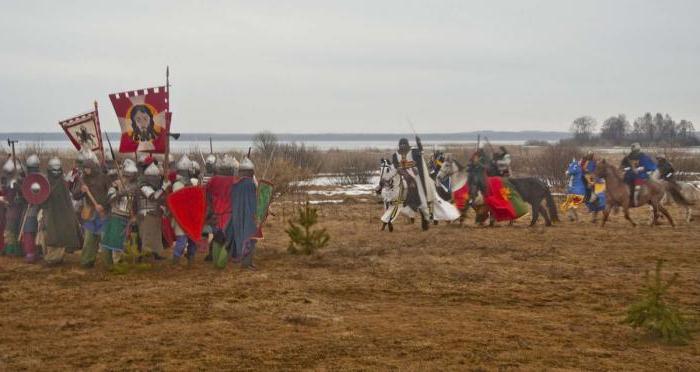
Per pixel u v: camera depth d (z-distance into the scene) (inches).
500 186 893.8
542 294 528.1
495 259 661.3
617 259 663.8
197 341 405.4
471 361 370.3
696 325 439.2
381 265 629.9
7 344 401.1
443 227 903.1
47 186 614.9
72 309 479.8
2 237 675.4
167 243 634.2
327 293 529.7
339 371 353.7
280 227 901.2
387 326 437.1
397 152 854.5
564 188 1541.6
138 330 428.8
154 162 631.2
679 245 747.4
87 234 613.6
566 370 357.1
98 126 636.7
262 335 418.3
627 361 373.1
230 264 637.3
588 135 5477.4
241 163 615.2
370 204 1226.6
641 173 906.7
